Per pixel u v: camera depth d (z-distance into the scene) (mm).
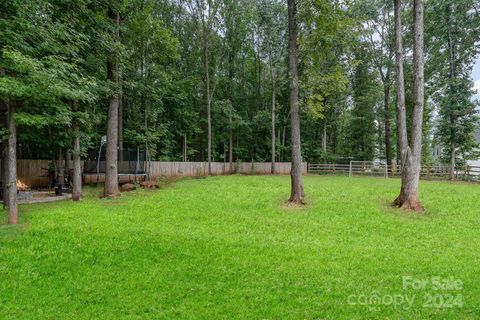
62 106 8953
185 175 22594
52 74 7336
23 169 16656
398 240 7168
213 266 5418
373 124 32469
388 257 5930
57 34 8984
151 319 3820
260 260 5703
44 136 12188
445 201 11031
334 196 11859
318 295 4426
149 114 21969
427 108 26047
